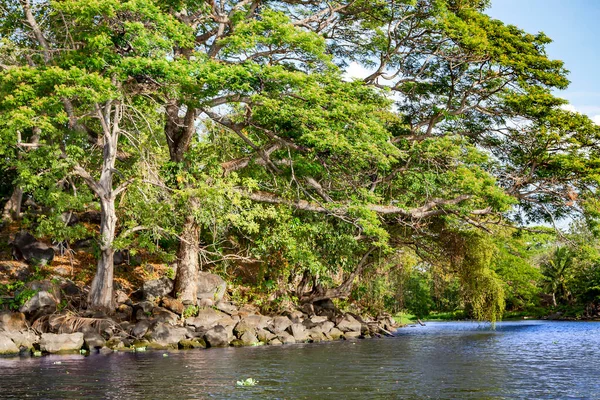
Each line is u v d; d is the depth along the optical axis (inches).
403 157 1302.9
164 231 1148.5
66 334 926.4
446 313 3048.7
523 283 2709.2
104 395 531.8
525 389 571.2
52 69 888.3
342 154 1134.4
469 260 1520.7
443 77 1483.8
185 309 1151.0
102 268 1082.7
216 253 1248.8
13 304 1033.5
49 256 1239.5
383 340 1288.1
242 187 1232.2
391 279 1748.3
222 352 938.1
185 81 956.6
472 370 719.7
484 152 1362.0
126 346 981.2
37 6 1096.8
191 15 1234.0
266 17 1007.6
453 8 1445.6
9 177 1448.1
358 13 1396.4
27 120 884.6
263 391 553.6
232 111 1222.9
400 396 530.6
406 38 1413.6
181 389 563.8
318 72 1194.0
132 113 1142.3
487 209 1448.1
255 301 1357.0
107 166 1083.3
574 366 765.3
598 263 2797.7
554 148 1421.0
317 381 618.8
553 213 1496.1
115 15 948.6
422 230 1515.7
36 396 528.1
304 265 1295.5
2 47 1039.0
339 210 1215.6
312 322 1338.6
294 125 1069.8
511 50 1376.7
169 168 1127.0
